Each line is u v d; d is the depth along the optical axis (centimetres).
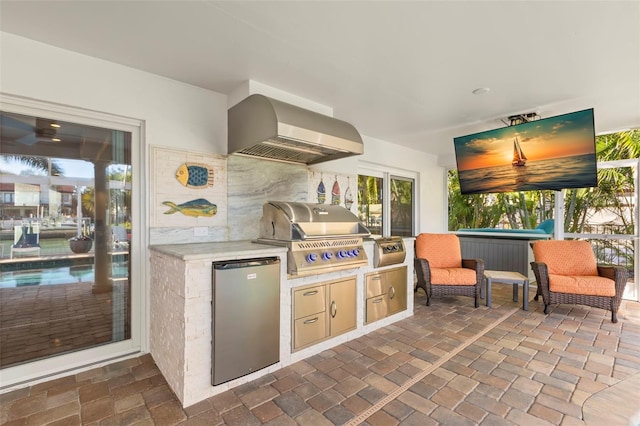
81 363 246
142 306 271
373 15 198
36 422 178
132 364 248
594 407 143
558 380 220
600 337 297
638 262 439
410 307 365
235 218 315
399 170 579
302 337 256
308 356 259
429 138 510
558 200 516
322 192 384
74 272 249
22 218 231
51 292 240
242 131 287
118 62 256
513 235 575
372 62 260
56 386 216
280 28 212
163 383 220
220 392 207
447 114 390
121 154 269
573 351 266
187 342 196
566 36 221
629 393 154
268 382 220
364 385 215
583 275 382
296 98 328
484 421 177
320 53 245
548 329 319
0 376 217
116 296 266
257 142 266
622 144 512
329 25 209
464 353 264
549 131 350
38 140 235
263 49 239
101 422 178
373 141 510
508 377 224
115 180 266
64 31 213
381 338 298
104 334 260
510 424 174
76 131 250
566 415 181
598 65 263
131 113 263
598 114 386
